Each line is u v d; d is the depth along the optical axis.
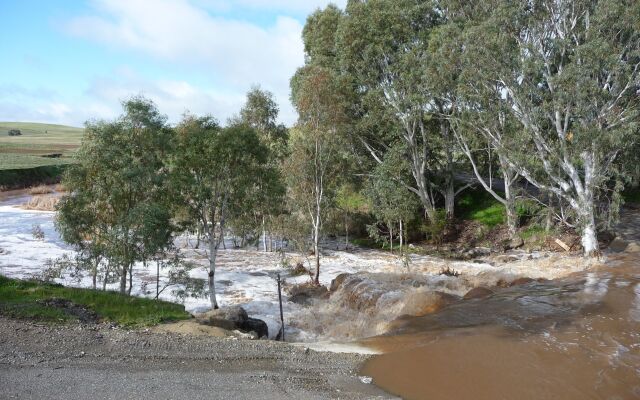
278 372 11.19
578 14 33.28
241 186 19.98
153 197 18.62
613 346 13.55
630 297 19.19
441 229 40.25
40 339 11.82
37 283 17.19
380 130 41.72
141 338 12.59
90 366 10.60
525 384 11.06
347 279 24.39
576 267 28.88
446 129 43.09
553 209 36.78
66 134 182.00
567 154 32.09
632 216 41.69
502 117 34.88
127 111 18.09
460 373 11.70
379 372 11.75
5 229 40.59
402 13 38.56
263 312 20.53
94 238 18.45
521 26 32.91
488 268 30.33
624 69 30.39
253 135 19.86
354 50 38.91
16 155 97.12
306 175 29.27
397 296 20.36
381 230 41.72
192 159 18.98
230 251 35.97
